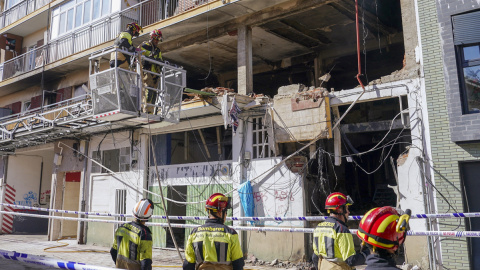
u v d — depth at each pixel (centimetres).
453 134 802
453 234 524
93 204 1478
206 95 1085
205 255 361
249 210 1077
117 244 438
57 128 1281
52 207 1605
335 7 1172
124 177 1395
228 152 1362
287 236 1014
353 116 1352
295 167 1037
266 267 980
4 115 1958
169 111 987
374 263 226
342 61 1441
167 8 1359
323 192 1123
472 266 777
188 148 1398
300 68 1523
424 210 830
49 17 1825
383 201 1334
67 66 1622
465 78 820
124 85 870
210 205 381
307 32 1334
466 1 816
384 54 1373
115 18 1478
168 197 1290
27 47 2075
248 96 1090
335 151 1008
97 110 907
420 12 893
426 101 862
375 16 1231
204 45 1380
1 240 1585
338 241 374
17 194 1867
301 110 1017
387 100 1305
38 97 1847
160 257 1116
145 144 1358
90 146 1528
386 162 1362
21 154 1895
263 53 1495
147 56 939
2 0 2298
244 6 1123
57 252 1240
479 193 793
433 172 837
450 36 830
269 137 1068
